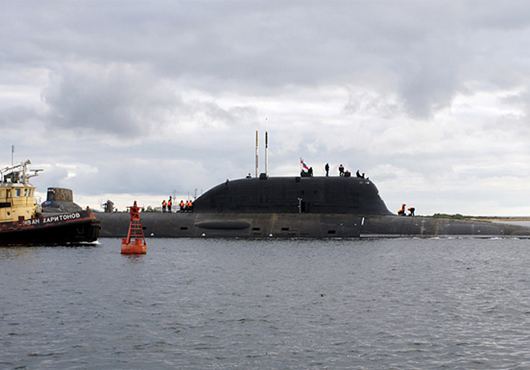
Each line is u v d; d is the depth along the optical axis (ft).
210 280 153.38
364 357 81.00
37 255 211.20
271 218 299.99
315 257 217.56
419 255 231.71
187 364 77.66
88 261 194.80
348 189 298.97
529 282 156.35
